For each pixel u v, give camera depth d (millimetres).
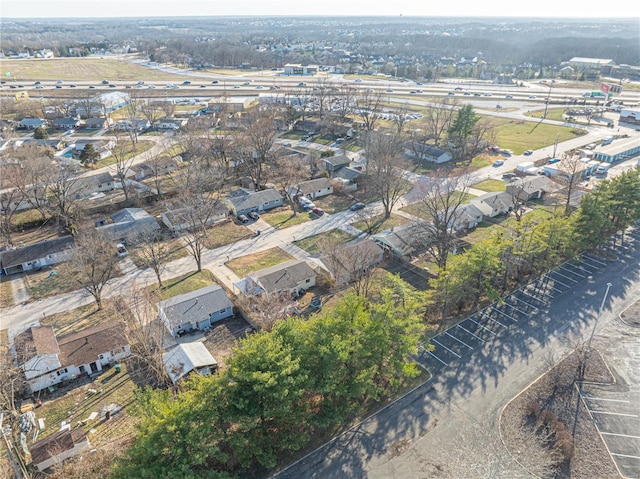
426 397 48594
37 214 94688
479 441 43250
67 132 158250
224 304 62844
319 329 44281
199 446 35469
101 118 166875
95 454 41844
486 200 93750
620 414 46156
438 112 150500
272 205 99312
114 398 49812
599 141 143500
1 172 95875
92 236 72938
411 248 76938
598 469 40656
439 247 70000
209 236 86438
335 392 42375
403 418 46188
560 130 157625
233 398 38781
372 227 89000
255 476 40469
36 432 45406
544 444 42906
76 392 50875
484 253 57812
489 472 38531
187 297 62625
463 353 54625
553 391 48969
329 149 135625
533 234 66000
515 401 47750
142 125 159750
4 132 147000
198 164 106750
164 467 34438
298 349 42594
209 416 37188
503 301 60406
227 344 58031
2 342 57719
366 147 114312
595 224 72188
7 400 46031
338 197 105062
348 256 67875
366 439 44000
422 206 88250
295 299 66750
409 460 41750
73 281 70500
